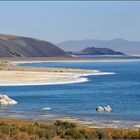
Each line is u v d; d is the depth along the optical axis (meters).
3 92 124.62
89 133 46.41
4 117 75.06
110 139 45.03
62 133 46.69
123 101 103.56
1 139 41.78
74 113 82.00
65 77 180.38
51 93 121.81
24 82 154.75
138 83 164.50
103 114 80.69
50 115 78.69
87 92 125.62
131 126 65.12
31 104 96.88
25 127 49.66
